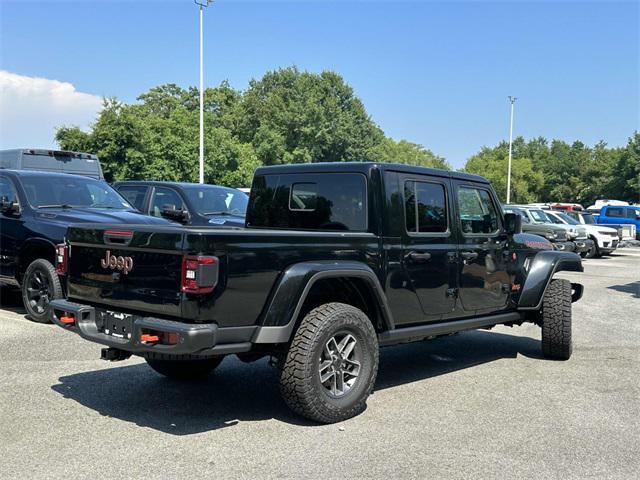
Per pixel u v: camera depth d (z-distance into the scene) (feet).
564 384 19.11
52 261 26.32
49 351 21.44
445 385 18.84
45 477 11.65
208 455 12.89
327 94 232.32
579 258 22.86
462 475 12.12
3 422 14.58
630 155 255.70
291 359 14.32
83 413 15.39
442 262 18.29
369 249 16.20
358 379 15.40
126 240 14.10
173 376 18.49
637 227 100.68
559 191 343.05
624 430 14.90
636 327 29.48
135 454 12.87
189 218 33.45
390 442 13.83
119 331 14.39
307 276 14.24
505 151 350.84
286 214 18.99
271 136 207.51
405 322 17.38
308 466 12.42
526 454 13.28
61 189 29.68
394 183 17.15
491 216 20.66
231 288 13.25
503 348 24.68
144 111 202.08
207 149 148.25
